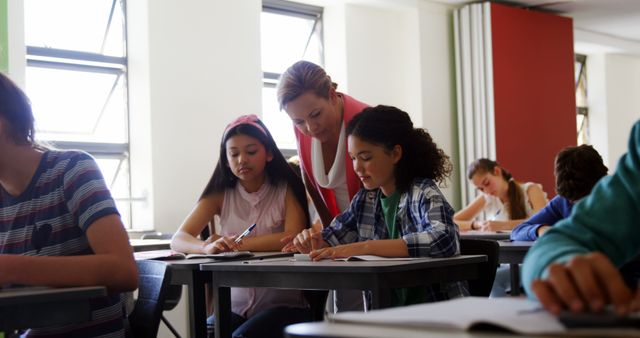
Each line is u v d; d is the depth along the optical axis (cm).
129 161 500
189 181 498
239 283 200
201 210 286
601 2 725
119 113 504
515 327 60
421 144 210
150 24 486
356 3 629
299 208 275
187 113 499
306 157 262
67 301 119
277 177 279
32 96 475
